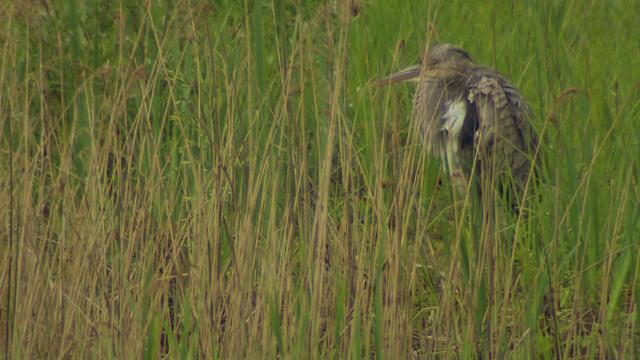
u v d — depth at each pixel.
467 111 15.52
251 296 11.38
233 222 12.38
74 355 11.54
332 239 12.49
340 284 11.59
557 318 12.36
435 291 13.34
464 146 15.55
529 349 11.56
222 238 12.95
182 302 11.81
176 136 15.52
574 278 13.11
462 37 18.84
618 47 17.80
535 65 17.20
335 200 13.54
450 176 15.47
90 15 16.84
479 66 15.98
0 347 11.58
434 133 15.99
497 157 14.39
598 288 13.55
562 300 13.35
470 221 12.37
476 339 11.55
